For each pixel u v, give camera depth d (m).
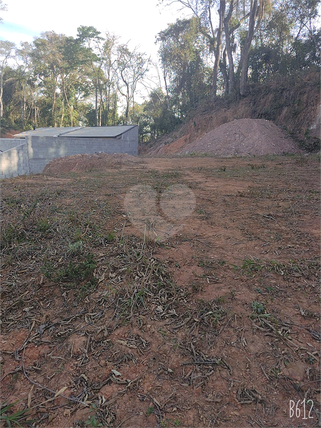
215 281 2.97
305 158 14.85
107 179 8.72
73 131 28.83
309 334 2.31
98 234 4.11
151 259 3.37
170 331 2.39
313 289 2.82
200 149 22.94
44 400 1.91
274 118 25.19
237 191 7.00
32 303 2.82
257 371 2.03
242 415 1.76
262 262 3.30
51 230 4.28
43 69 53.69
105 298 2.80
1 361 2.21
